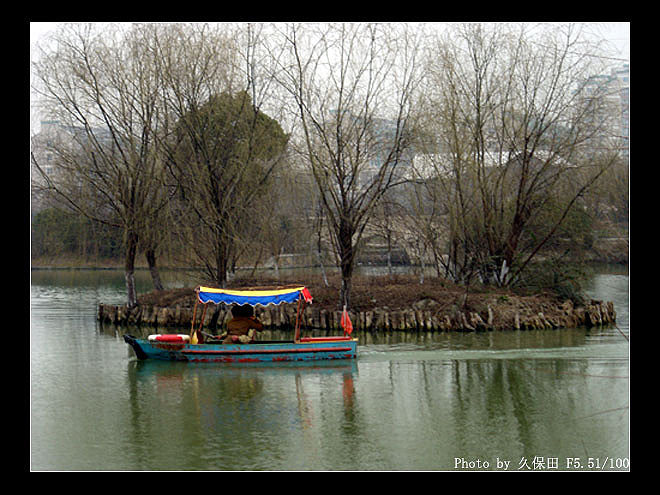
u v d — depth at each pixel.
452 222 34.50
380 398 20.27
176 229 34.38
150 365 24.64
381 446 16.34
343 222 31.91
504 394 20.47
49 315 37.38
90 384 21.97
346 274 32.12
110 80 32.09
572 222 35.62
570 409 18.91
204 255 33.88
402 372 23.30
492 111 33.44
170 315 33.38
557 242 37.03
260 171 34.06
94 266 64.75
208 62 31.73
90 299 44.25
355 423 17.97
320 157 32.25
